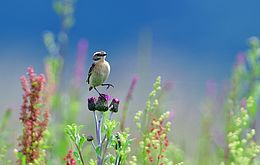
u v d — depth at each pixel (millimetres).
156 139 11422
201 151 15805
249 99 12430
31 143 11719
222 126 15250
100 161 11070
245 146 12875
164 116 11516
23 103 11750
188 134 17219
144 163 11406
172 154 13789
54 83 15383
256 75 15430
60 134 14609
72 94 16203
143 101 16484
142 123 12086
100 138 11125
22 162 11516
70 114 15773
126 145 11031
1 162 12398
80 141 11078
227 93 15484
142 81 17562
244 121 11734
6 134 13359
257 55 15555
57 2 17797
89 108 11195
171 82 14406
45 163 12008
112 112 11281
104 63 12102
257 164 12414
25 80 11781
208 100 16516
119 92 21234
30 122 11742
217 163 14398
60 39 17312
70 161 11062
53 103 15594
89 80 12188
